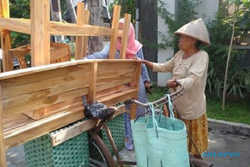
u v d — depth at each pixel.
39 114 1.58
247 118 3.65
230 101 4.36
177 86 1.98
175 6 4.74
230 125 3.46
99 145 2.00
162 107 1.89
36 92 1.47
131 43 2.67
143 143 1.64
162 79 5.05
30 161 1.95
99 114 1.83
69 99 1.72
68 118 1.75
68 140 1.83
